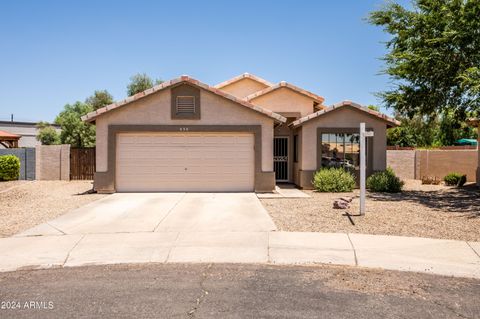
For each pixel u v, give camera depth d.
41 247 7.82
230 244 7.99
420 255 7.30
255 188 15.56
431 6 14.87
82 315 4.79
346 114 17.89
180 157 15.72
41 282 6.02
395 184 16.39
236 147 15.81
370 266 6.79
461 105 15.40
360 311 4.92
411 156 23.39
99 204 12.72
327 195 15.27
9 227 9.48
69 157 21.61
